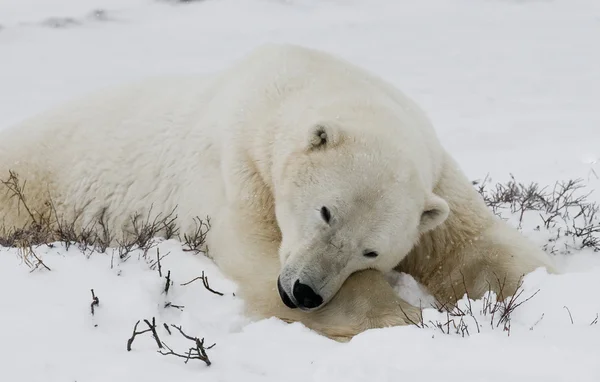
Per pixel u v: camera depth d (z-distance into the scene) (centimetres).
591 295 746
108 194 1163
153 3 5919
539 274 845
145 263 869
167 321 753
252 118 1008
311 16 5675
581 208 1341
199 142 1079
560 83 3734
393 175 858
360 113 944
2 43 4728
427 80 3878
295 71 1042
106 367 605
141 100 1229
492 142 2458
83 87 3678
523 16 5588
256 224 967
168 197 1105
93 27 5247
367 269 881
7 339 650
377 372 581
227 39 4975
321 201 844
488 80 3853
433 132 1070
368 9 5919
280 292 838
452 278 997
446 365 599
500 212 1321
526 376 568
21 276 798
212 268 936
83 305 734
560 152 2181
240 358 639
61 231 991
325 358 639
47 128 1246
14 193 1182
